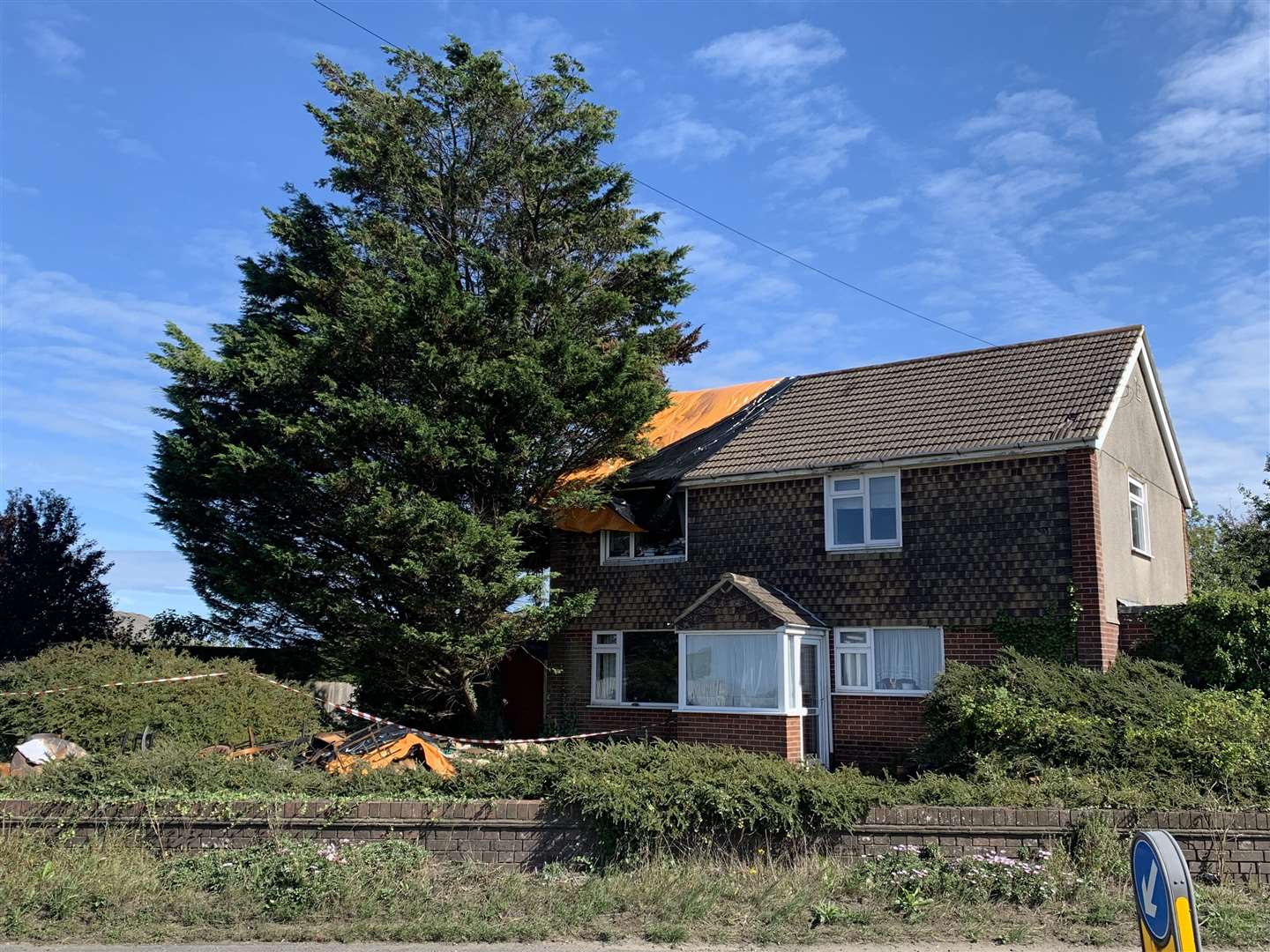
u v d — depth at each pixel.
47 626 23.70
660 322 21.59
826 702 19.14
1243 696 14.69
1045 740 12.90
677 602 21.11
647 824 9.62
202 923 8.36
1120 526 18.58
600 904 8.66
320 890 8.83
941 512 18.50
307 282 18.84
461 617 17.94
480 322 17.94
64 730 13.80
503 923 8.31
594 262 21.28
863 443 19.78
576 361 18.41
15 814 10.03
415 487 17.59
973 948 7.88
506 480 18.25
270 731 15.30
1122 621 17.59
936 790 10.38
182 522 19.56
